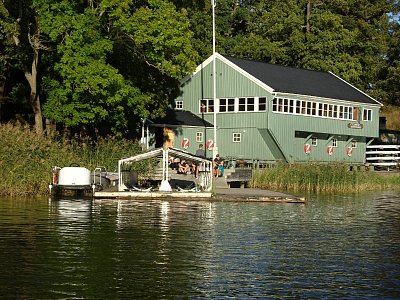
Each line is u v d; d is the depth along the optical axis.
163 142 75.56
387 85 103.00
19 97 65.75
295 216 39.16
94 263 23.72
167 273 22.47
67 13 57.69
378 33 104.81
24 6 60.91
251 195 49.44
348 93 86.00
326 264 24.44
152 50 61.56
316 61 93.50
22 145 47.16
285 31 97.75
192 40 81.88
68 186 47.06
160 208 41.75
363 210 44.00
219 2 102.50
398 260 25.34
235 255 25.70
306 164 63.88
